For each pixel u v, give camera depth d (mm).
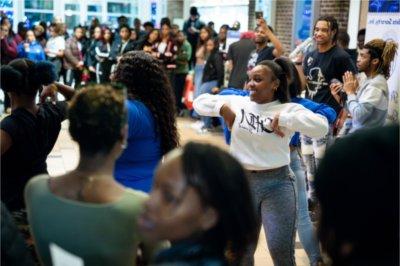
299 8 9320
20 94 1997
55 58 9664
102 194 1322
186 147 1157
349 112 3648
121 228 1292
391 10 3828
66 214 1305
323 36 3965
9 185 1972
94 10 14422
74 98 1403
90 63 9922
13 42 8344
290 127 2443
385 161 838
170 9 14891
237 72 6566
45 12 13555
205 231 1111
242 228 1126
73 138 1375
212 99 2715
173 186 1112
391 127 879
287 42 9844
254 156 2541
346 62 3941
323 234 897
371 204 829
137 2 14961
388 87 3613
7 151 1963
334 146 889
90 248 1284
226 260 1129
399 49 3604
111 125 1342
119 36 9781
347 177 848
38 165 2072
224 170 1107
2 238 1354
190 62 9617
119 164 2000
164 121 2092
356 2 7551
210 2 13141
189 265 1067
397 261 831
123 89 1436
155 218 1123
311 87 4113
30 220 1389
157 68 2113
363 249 846
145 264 1399
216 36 8836
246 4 11562
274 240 2588
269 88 2512
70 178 1363
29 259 1423
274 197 2559
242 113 2582
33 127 2014
